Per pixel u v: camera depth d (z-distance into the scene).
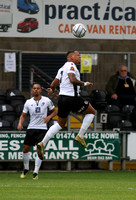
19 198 30.08
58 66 59.94
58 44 59.62
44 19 53.88
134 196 31.42
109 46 59.78
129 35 54.97
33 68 58.22
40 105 41.00
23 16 53.69
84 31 41.47
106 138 47.66
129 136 48.53
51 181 39.09
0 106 50.62
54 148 46.69
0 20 53.44
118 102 53.56
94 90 53.97
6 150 45.88
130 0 54.72
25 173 41.50
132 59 58.53
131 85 54.44
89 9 54.22
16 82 56.31
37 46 59.50
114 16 54.62
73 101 37.53
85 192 33.00
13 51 53.53
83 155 47.22
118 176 43.47
